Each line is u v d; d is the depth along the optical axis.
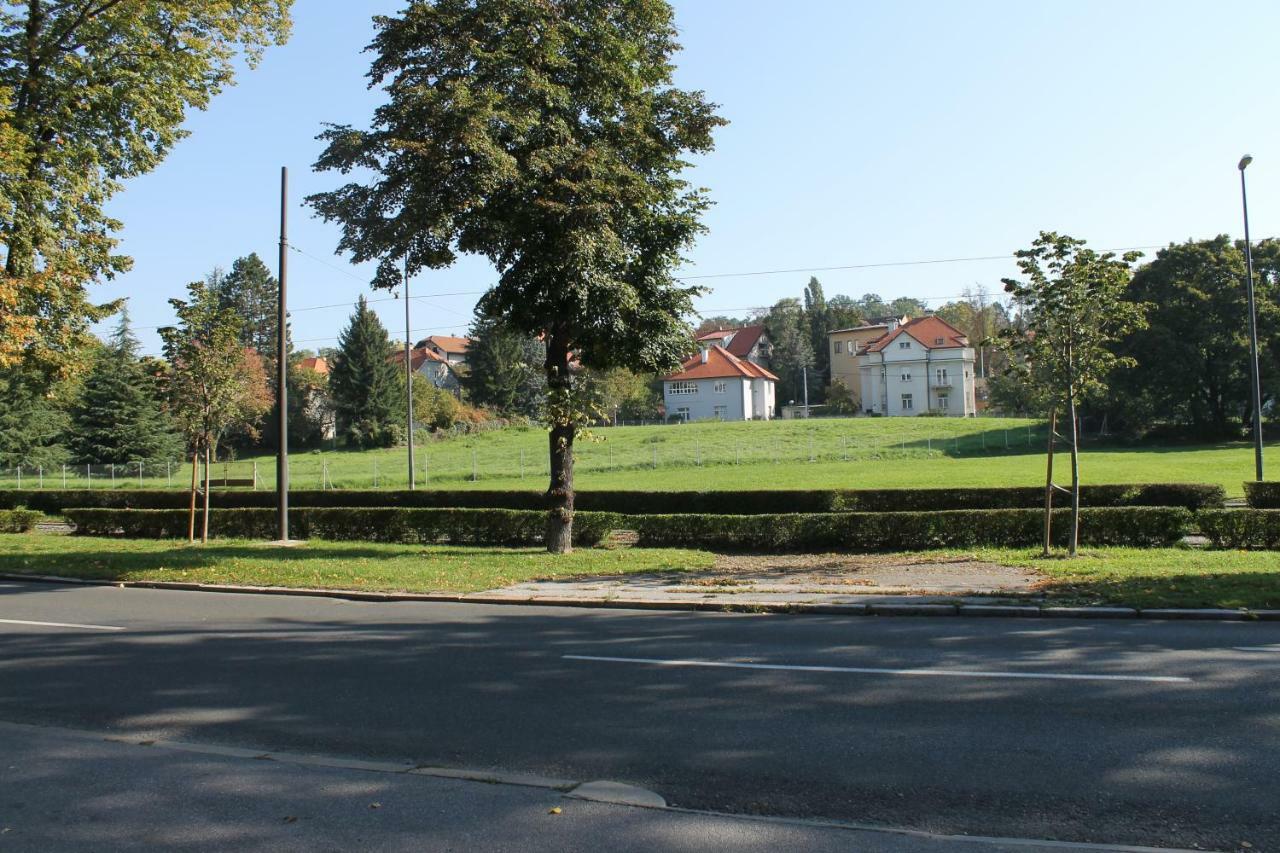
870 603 11.40
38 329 20.84
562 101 15.54
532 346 87.25
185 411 21.11
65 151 20.45
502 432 77.19
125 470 59.12
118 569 16.06
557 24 15.62
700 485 38.34
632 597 12.53
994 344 15.96
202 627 10.70
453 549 19.39
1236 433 57.62
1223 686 7.03
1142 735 5.84
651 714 6.61
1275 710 6.34
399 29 15.31
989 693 7.00
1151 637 9.16
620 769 5.45
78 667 8.55
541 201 14.88
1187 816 4.57
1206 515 16.70
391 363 76.06
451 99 14.40
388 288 16.78
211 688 7.65
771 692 7.18
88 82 20.41
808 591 12.60
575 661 8.50
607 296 16.25
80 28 20.48
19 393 59.28
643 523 20.14
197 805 4.97
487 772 5.44
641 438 66.12
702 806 4.85
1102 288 14.77
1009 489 22.48
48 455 61.94
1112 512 17.19
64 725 6.64
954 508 22.70
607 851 4.28
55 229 20.53
